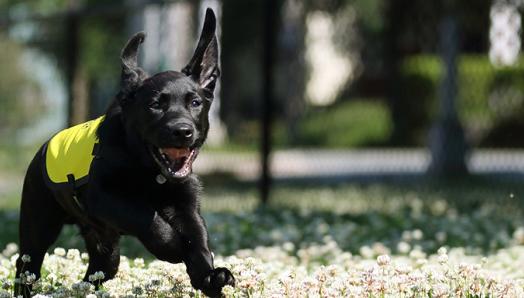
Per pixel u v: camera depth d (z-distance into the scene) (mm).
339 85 27438
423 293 5312
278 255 7789
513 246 8766
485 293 5418
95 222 5680
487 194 14242
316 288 5273
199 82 5629
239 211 11758
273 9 11875
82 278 6355
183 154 5258
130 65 5551
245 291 5254
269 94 12070
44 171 5762
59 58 26234
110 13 15000
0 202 14984
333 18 17891
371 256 7883
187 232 5199
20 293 5812
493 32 15312
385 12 16859
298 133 26047
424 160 22266
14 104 25422
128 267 6289
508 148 22328
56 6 27141
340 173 19172
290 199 13844
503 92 21906
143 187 5246
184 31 15883
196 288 5023
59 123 26703
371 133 26344
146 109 5266
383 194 14820
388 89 24984
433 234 9789
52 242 6027
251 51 23812
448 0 15820
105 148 5332
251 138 18141
